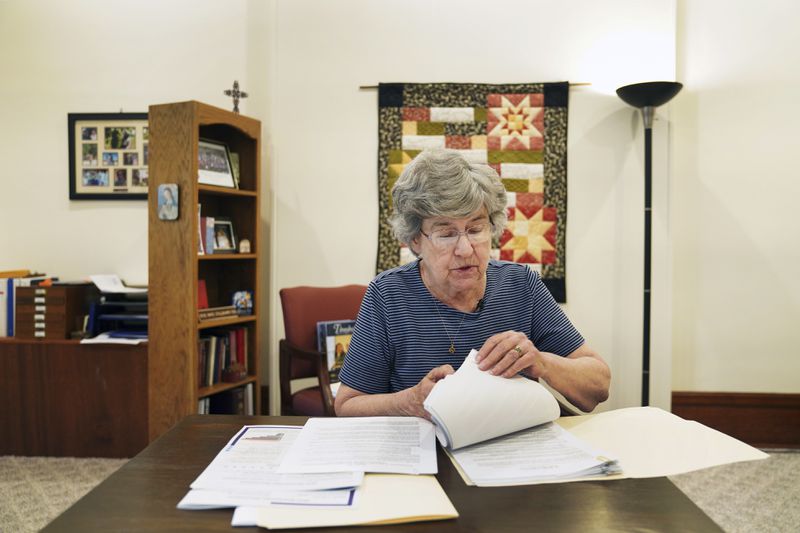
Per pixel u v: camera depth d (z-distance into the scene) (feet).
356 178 11.04
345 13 10.96
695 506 2.68
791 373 10.98
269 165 11.19
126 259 11.39
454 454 3.23
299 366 9.29
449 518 2.56
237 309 10.41
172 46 11.34
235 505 2.64
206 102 11.34
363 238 11.07
